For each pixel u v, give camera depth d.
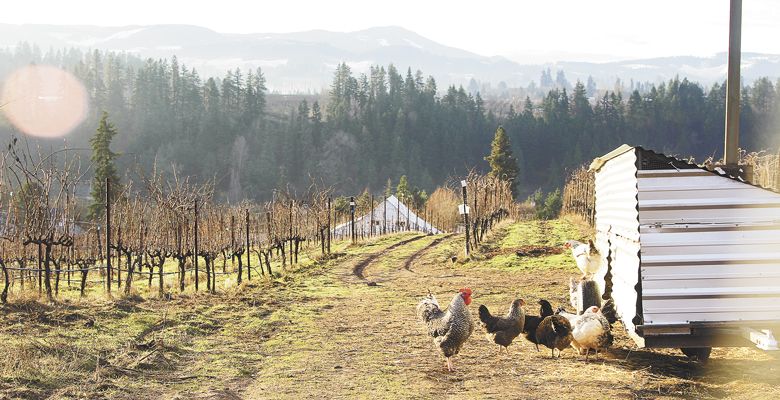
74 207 21.80
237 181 115.38
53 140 113.44
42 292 17.61
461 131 148.50
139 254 22.39
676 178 10.48
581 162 134.50
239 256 23.44
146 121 134.50
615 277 12.31
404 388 10.14
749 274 10.39
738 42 11.98
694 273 10.45
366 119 149.25
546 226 43.94
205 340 13.70
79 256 25.14
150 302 17.44
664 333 10.55
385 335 14.27
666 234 10.51
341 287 22.66
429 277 24.80
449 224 68.81
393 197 66.88
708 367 10.98
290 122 147.62
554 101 158.75
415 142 141.62
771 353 11.54
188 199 23.25
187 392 9.75
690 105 154.00
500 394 9.72
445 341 11.12
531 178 139.88
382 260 32.41
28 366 10.16
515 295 18.89
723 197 10.41
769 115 148.12
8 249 19.91
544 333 12.08
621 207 11.70
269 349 13.03
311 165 131.50
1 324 13.02
